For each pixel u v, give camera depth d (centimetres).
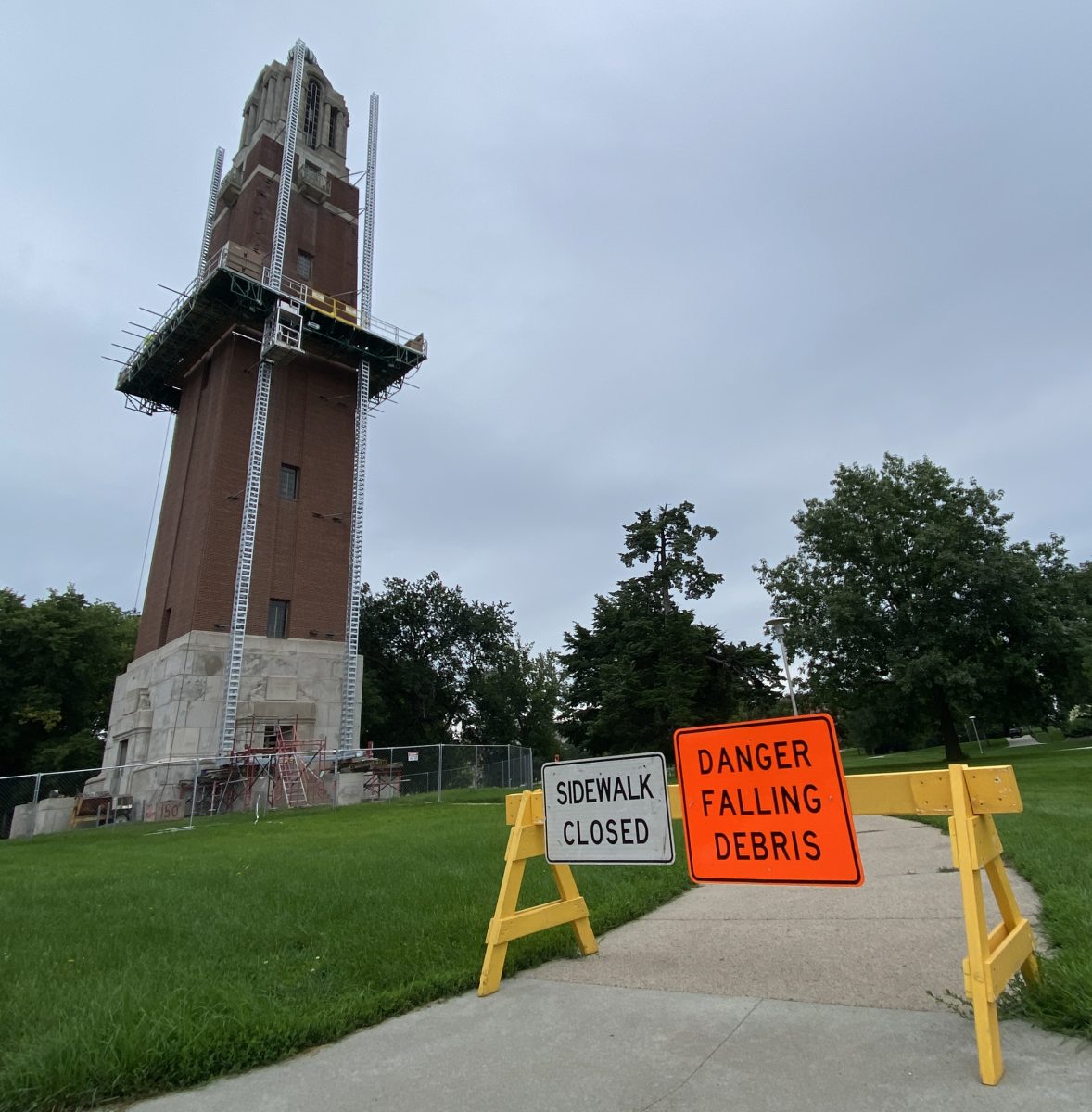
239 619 2970
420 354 3862
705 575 4191
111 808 2650
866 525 3388
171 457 3803
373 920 582
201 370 3697
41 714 3559
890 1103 270
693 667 3806
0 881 961
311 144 4178
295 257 3856
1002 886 357
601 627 4112
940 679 2925
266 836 1521
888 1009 361
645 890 686
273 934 550
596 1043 344
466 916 575
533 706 5850
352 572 3419
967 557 3123
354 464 3644
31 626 3675
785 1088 288
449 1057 339
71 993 423
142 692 3183
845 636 3266
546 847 475
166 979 446
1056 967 368
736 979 427
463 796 2555
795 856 378
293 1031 360
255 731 2969
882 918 544
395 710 5084
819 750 380
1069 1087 271
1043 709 3259
